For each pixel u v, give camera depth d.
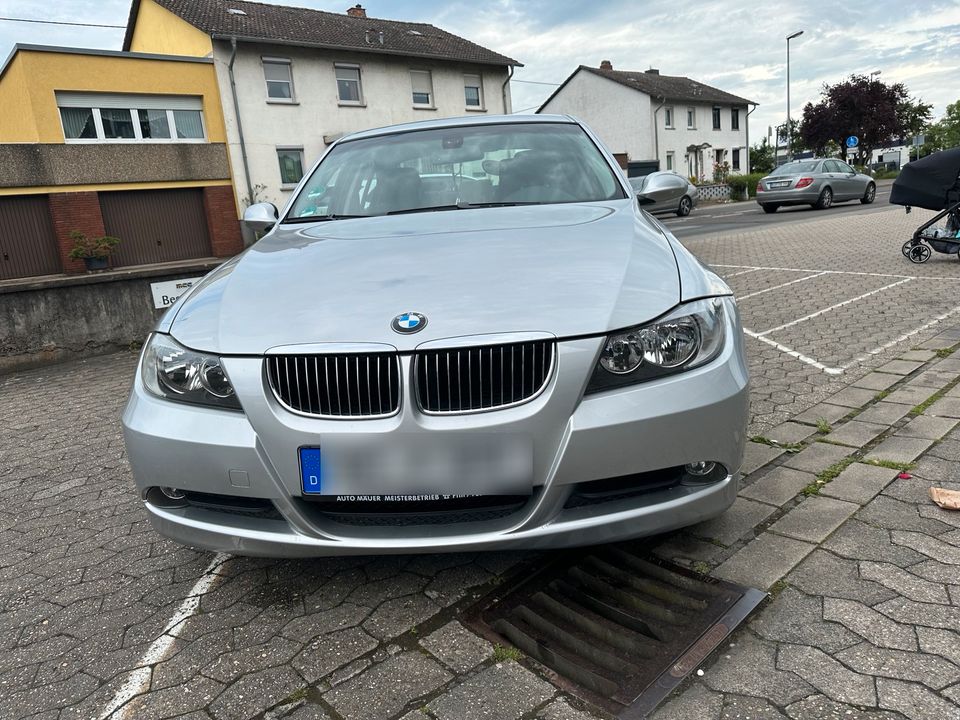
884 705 1.70
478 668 1.96
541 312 2.02
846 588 2.18
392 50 26.80
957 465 2.97
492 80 30.80
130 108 21.81
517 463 1.96
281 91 25.19
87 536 3.13
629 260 2.30
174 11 24.72
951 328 5.34
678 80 50.38
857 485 2.86
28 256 20.27
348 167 3.66
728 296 2.38
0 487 3.91
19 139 21.56
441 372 1.97
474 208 3.18
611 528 2.03
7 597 2.62
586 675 1.87
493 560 2.54
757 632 2.01
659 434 1.99
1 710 1.96
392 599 2.35
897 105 48.53
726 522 2.64
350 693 1.90
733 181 37.00
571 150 3.55
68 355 8.02
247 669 2.04
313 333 2.04
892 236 11.89
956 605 2.06
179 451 2.09
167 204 22.72
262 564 2.68
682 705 1.75
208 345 2.12
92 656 2.19
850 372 4.45
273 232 3.21
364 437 1.96
